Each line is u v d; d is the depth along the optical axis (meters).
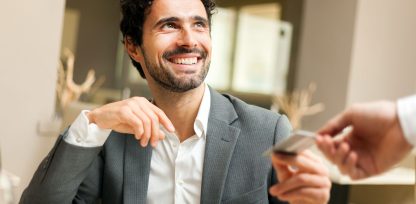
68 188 1.11
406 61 4.29
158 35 1.17
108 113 1.01
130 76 4.59
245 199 1.16
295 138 0.69
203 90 1.25
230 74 4.63
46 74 2.49
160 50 1.17
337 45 4.06
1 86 2.34
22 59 2.40
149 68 1.20
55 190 1.10
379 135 0.61
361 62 3.99
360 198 3.21
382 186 3.08
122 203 1.20
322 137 0.64
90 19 4.63
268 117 1.28
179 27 1.18
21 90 2.40
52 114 2.52
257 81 4.61
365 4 3.94
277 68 4.50
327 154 0.64
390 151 0.60
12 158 2.39
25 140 2.43
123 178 1.20
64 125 2.52
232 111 1.28
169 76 1.17
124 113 0.98
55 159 1.10
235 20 4.59
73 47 4.56
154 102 1.27
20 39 2.38
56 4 2.50
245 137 1.22
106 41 4.69
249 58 4.64
